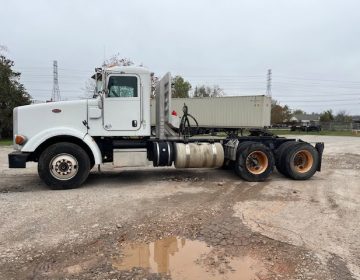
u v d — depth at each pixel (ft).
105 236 17.60
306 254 15.67
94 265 14.56
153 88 33.53
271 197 25.81
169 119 31.68
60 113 28.22
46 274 13.79
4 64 125.90
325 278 13.57
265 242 16.94
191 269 14.29
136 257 15.33
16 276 13.62
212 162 31.22
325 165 44.34
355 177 35.01
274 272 14.05
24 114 27.76
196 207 22.77
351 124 239.91
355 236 17.90
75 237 17.40
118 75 28.89
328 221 20.22
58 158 27.68
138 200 24.47
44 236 17.51
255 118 50.37
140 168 38.96
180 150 30.40
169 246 16.52
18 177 34.01
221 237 17.54
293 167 32.45
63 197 25.18
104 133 28.91
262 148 31.60
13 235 17.61
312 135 159.53
